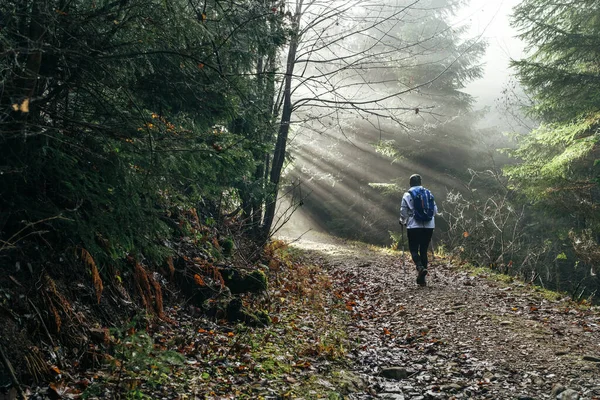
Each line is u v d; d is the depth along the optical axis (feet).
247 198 31.24
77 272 13.48
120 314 14.29
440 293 27.20
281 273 29.81
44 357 10.73
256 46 18.81
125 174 12.55
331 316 22.86
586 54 44.96
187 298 18.39
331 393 12.97
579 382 14.32
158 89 15.57
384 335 20.20
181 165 13.52
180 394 11.44
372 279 33.24
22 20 11.73
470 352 17.46
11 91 10.99
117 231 13.00
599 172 49.29
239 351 15.15
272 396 12.48
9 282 11.03
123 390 10.68
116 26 12.37
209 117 17.43
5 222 11.80
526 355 16.92
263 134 27.22
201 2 15.92
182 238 20.80
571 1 44.91
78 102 13.69
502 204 45.68
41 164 11.67
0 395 8.92
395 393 13.91
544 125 51.08
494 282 30.14
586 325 20.47
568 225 54.95
